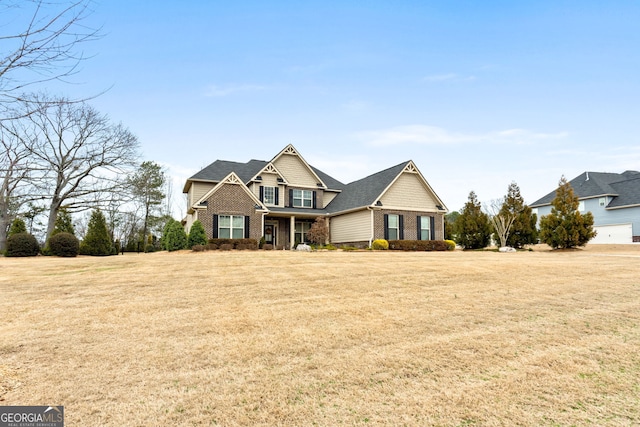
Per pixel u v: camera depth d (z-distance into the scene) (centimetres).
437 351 462
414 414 316
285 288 813
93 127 2627
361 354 451
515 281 936
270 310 638
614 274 1059
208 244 1894
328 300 711
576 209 2602
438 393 355
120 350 457
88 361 423
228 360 430
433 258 1495
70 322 563
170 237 1973
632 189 3397
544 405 333
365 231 2291
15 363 414
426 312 637
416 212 2394
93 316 596
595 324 580
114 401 334
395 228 2312
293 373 397
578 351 467
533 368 415
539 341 502
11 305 662
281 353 452
